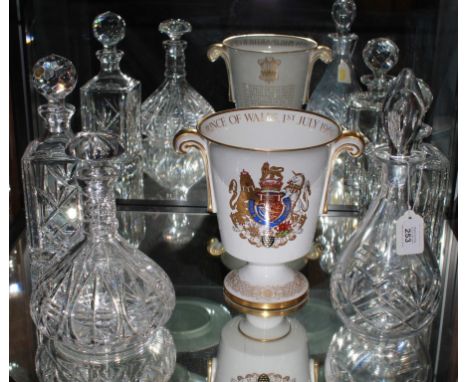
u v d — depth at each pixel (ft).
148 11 3.28
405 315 2.28
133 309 2.21
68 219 2.78
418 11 3.15
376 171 2.92
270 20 3.28
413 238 2.20
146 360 2.30
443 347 2.40
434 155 2.81
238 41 3.21
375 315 2.30
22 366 2.29
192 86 3.33
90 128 3.35
